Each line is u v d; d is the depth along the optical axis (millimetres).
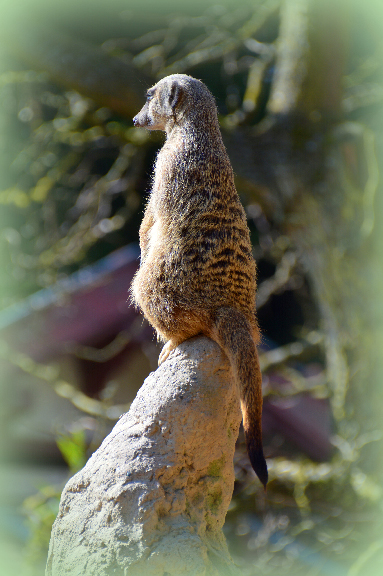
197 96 4719
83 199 13305
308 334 12727
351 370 11188
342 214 11406
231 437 4172
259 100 13195
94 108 13281
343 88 12648
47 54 11664
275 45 13500
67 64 11594
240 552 11195
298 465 10836
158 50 13344
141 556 3475
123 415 4148
